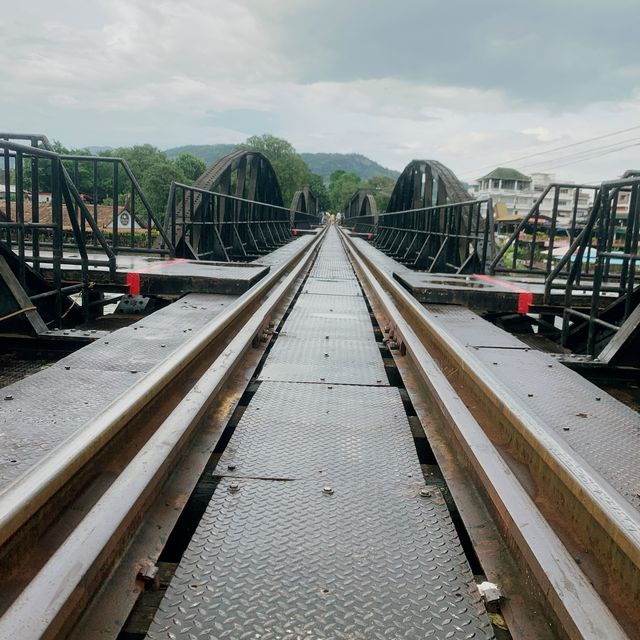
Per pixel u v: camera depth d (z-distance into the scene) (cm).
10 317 544
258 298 771
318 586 202
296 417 365
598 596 178
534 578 200
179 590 197
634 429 344
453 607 194
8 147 556
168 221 1116
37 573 183
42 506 220
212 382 375
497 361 502
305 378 452
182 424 300
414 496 268
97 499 250
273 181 3256
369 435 339
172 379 383
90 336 558
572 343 842
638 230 657
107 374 409
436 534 237
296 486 274
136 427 322
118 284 816
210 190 1488
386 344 607
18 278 639
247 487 271
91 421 279
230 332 597
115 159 980
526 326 936
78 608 175
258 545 224
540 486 280
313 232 4459
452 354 475
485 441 293
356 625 183
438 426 361
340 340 593
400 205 2798
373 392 420
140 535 226
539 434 287
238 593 196
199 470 284
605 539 215
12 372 529
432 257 1600
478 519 250
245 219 1970
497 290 806
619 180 583
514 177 12319
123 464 284
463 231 1401
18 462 263
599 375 570
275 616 186
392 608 192
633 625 185
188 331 561
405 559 219
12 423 310
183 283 809
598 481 237
